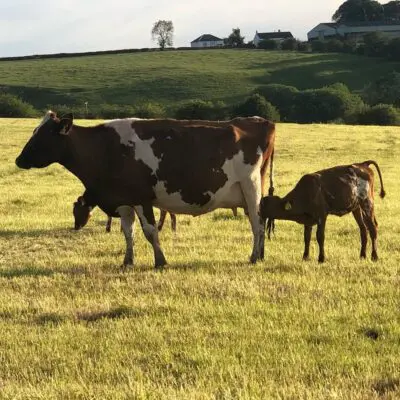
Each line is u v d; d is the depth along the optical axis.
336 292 9.08
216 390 5.96
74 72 120.88
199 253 12.46
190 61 133.12
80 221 14.91
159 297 9.06
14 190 23.28
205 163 11.20
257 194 11.63
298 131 49.81
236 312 8.20
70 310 8.55
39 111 87.06
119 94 101.06
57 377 6.42
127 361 6.73
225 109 79.06
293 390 5.88
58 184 25.48
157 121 11.37
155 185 11.21
